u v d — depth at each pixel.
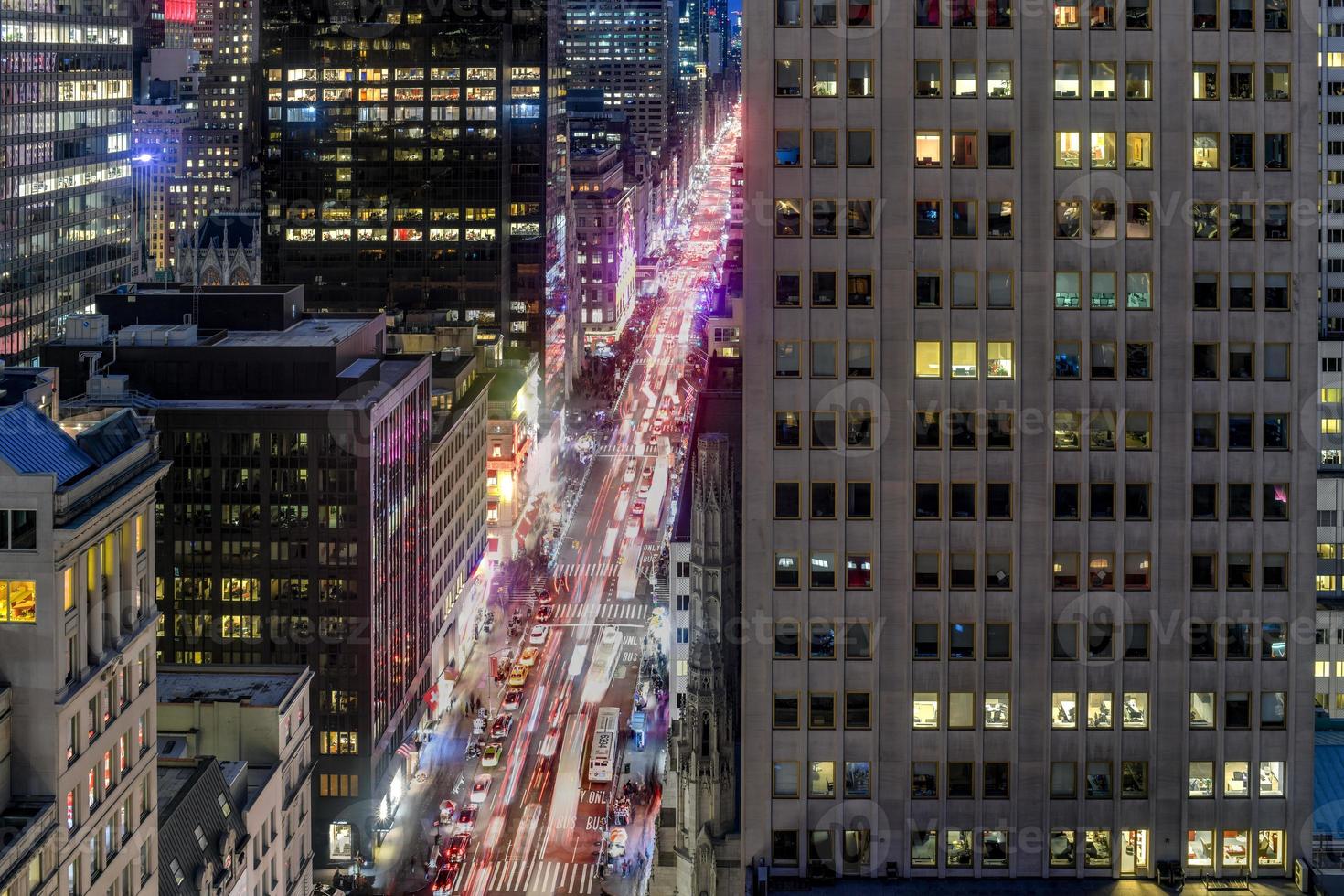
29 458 83.06
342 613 172.00
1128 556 74.44
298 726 147.38
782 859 75.31
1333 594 143.62
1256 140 73.75
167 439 171.75
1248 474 74.25
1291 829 74.62
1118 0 73.50
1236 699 74.50
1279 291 73.94
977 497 74.31
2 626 80.94
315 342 185.62
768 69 73.69
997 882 74.56
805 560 74.56
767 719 75.00
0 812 79.38
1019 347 74.06
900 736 74.81
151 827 98.00
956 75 73.75
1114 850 74.81
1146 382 74.06
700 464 99.00
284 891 140.38
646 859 157.12
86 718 85.69
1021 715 74.62
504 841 165.62
